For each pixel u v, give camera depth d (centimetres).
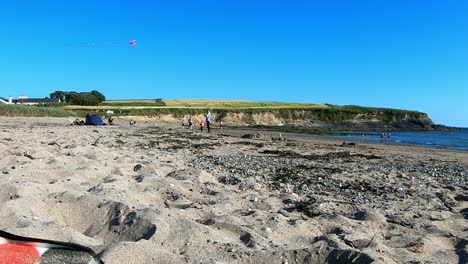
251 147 2298
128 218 599
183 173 1051
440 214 853
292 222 677
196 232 560
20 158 1085
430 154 2588
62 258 350
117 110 9462
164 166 1197
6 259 330
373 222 730
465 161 2189
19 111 6238
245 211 746
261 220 679
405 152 2641
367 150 2589
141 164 1123
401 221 759
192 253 513
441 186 1215
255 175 1227
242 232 601
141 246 477
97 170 982
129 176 985
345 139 4516
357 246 576
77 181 873
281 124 11875
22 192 680
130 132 3209
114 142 2100
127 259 454
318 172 1380
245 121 11319
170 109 10381
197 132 3897
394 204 949
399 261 538
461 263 554
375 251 542
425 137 6812
